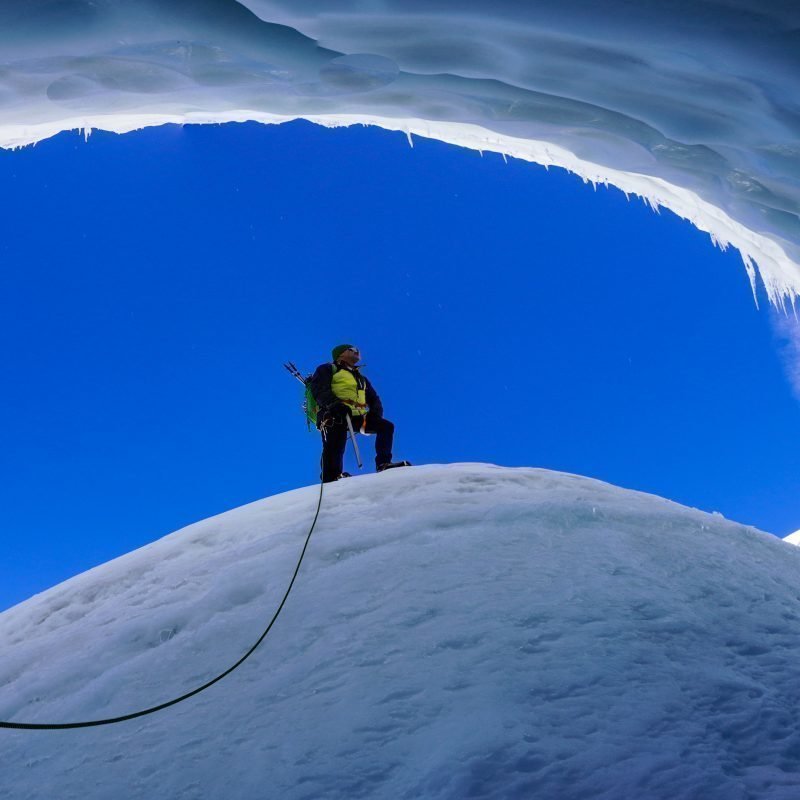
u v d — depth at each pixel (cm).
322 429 688
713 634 323
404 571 390
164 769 267
